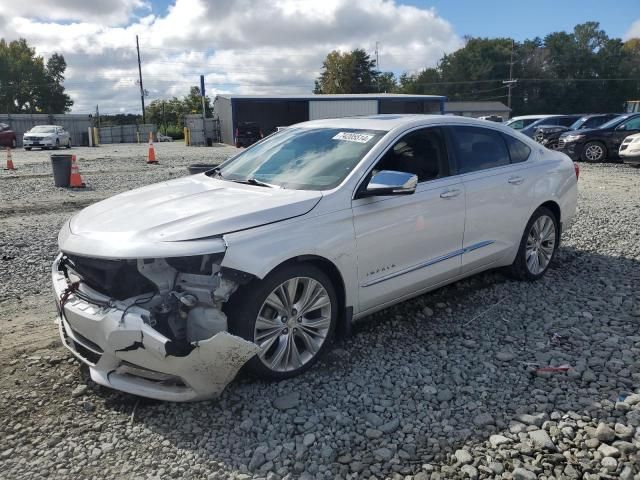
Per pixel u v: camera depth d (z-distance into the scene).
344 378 3.60
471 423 3.08
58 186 12.90
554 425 3.03
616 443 2.82
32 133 32.31
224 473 2.72
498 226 4.93
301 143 4.60
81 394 3.42
